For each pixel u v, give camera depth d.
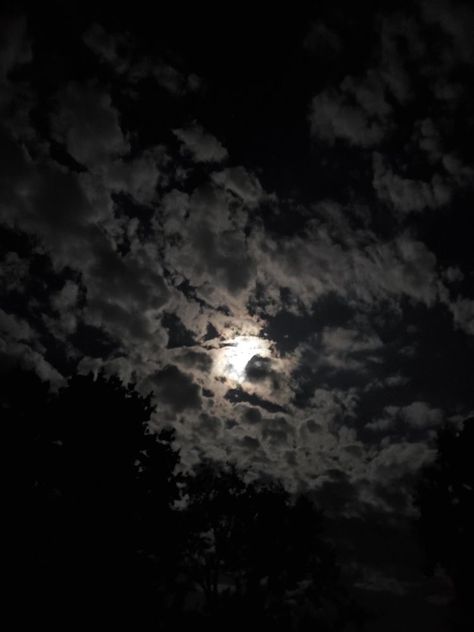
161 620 13.20
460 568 16.95
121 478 13.73
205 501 22.83
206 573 20.25
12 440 13.10
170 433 15.31
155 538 14.22
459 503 17.39
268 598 20.75
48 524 12.64
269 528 22.55
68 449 13.63
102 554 12.54
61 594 11.54
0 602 11.17
